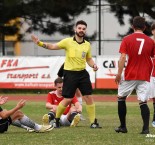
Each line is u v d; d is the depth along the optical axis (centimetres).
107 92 8325
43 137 2775
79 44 3406
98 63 8200
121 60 2903
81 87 3441
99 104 6256
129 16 9306
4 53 9619
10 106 5778
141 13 8881
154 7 8625
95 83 8206
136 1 8556
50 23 9600
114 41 9600
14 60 8331
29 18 9556
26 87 8312
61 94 3584
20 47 10669
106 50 9638
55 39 9912
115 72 8162
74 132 3064
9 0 8925
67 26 9600
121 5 8831
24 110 5238
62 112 3441
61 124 3569
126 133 2981
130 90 2962
